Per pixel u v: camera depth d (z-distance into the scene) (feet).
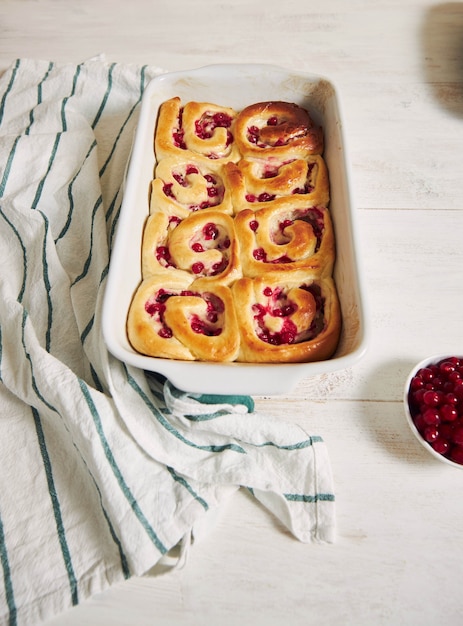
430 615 1.35
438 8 2.45
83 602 1.36
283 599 1.36
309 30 2.38
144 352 1.51
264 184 1.77
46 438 1.55
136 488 1.43
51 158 1.95
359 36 2.36
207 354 1.50
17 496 1.47
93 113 2.11
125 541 1.37
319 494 1.47
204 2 2.46
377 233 1.88
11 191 1.92
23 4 2.46
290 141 1.85
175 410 1.47
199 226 1.71
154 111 1.91
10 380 1.59
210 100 1.97
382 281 1.79
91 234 1.81
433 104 2.18
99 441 1.45
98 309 1.61
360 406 1.60
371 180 1.99
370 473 1.51
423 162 2.04
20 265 1.79
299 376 1.37
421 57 2.30
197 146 1.85
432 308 1.75
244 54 2.30
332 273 1.65
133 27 2.38
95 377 1.60
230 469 1.48
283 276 1.61
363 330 1.40
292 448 1.50
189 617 1.35
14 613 1.33
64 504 1.46
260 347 1.50
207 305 1.59
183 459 1.49
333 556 1.41
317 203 1.75
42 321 1.69
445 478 1.51
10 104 2.13
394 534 1.44
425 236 1.88
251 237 1.67
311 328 1.58
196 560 1.41
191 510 1.42
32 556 1.39
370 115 2.14
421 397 1.51
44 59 2.28
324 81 1.86
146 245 1.67
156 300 1.61
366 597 1.37
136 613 1.35
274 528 1.45
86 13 2.43
